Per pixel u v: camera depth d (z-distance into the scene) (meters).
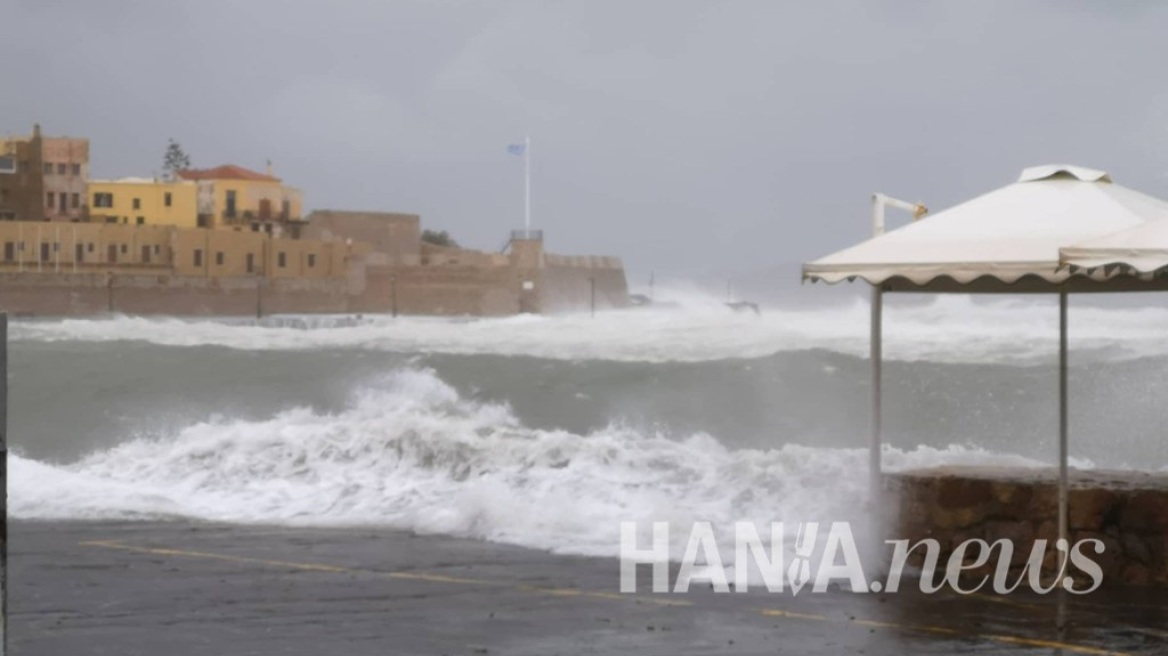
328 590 12.78
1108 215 11.95
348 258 191.00
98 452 25.95
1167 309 70.69
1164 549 12.62
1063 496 12.67
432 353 63.38
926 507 13.23
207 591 12.73
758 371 41.31
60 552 14.99
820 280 12.31
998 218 12.19
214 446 20.80
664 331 88.62
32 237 171.00
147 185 187.62
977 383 34.41
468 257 196.12
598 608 11.95
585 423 32.12
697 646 10.58
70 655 10.28
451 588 12.86
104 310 169.38
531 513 16.80
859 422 30.47
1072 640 10.62
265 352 67.75
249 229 190.62
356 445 20.42
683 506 17.31
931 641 10.65
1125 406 28.72
